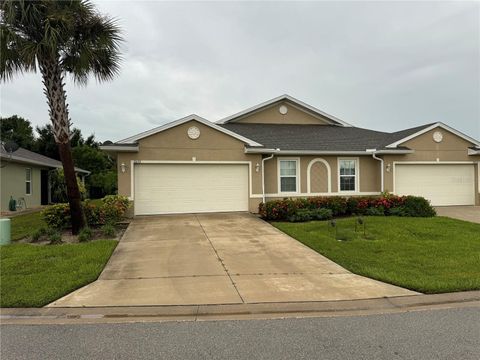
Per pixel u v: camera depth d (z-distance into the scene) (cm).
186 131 1401
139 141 1359
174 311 486
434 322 448
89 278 611
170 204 1395
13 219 1442
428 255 776
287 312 488
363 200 1402
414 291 564
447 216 1398
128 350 375
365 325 440
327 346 383
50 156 3588
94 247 833
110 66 1052
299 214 1250
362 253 796
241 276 643
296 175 1611
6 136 3509
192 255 793
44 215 1090
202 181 1425
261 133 1784
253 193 1459
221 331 423
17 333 418
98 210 1136
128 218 1308
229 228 1113
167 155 1381
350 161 1666
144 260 751
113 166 3584
